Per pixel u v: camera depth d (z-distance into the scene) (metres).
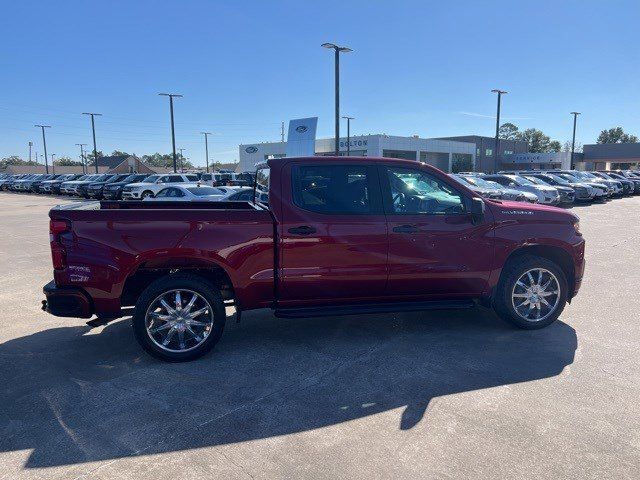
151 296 4.32
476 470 2.80
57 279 4.24
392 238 4.63
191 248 4.30
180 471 2.83
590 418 3.34
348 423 3.34
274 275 4.48
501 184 23.19
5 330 5.36
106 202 5.35
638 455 2.92
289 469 2.83
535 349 4.62
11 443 3.13
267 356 4.54
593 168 83.50
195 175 31.09
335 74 26.50
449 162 69.12
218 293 4.47
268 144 67.69
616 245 10.95
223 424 3.35
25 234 13.53
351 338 4.99
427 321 5.52
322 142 63.81
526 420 3.33
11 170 105.06
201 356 4.50
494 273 4.93
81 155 90.31
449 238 4.76
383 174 4.73
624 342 4.79
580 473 2.76
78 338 5.09
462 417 3.38
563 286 5.11
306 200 4.55
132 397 3.75
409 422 3.33
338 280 4.59
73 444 3.12
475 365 4.27
